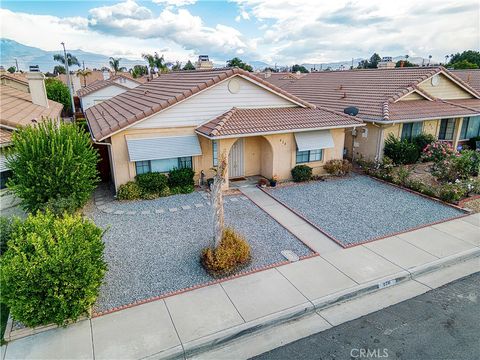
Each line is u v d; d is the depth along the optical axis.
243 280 10.69
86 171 15.34
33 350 8.02
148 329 8.66
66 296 8.38
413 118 21.33
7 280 8.04
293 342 8.44
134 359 7.79
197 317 9.08
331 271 11.16
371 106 23.02
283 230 14.09
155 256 12.02
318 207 16.42
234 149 20.22
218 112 18.89
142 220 14.95
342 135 21.22
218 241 11.34
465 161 18.70
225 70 19.34
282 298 9.83
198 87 17.80
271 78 52.03
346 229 14.10
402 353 8.00
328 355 8.00
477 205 16.38
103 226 14.35
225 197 17.80
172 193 17.97
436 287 10.57
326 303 9.70
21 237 9.09
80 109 48.50
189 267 11.37
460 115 23.08
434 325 8.91
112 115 20.53
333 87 30.72
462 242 12.98
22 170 14.12
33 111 22.91
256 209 16.27
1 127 16.80
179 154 17.64
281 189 18.95
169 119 17.80
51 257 8.41
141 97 22.83
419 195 17.88
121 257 11.95
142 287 10.31
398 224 14.52
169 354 7.93
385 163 20.91
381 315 9.34
